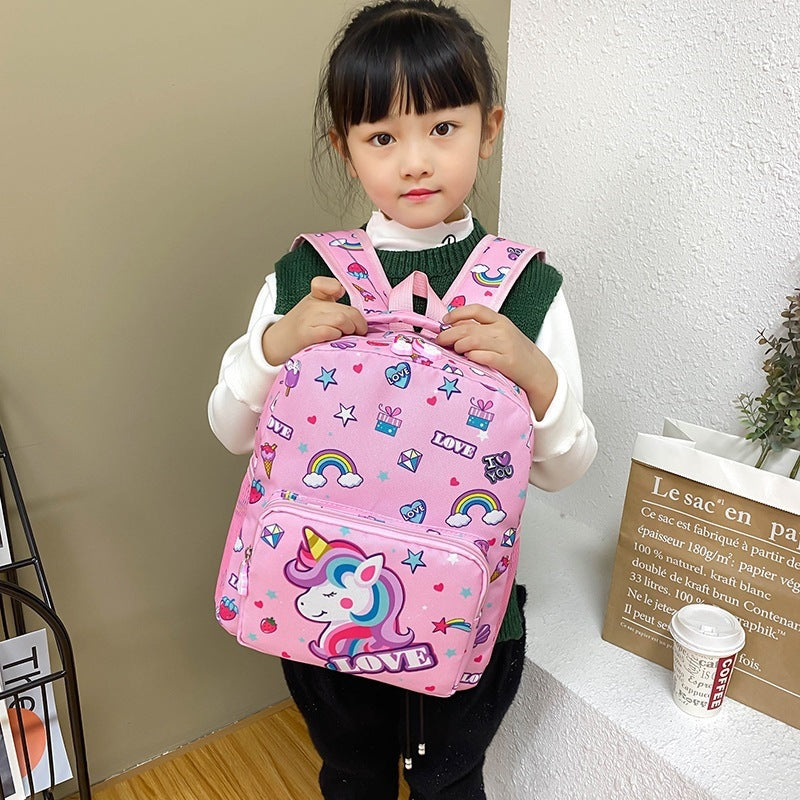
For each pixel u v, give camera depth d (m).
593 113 1.04
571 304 1.14
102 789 1.10
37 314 0.88
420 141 0.71
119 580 1.04
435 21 0.71
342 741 0.87
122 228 0.90
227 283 0.99
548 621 0.99
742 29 0.85
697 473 0.82
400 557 0.63
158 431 1.00
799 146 0.83
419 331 0.71
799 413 0.82
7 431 0.90
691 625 0.81
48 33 0.80
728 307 0.94
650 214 1.00
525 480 0.66
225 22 0.89
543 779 0.96
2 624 0.97
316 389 0.65
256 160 0.96
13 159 0.82
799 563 0.77
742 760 0.78
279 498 0.65
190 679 1.14
